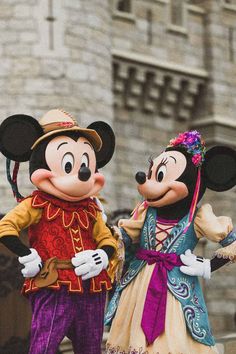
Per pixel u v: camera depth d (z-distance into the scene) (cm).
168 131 1778
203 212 657
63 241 594
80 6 1432
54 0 1405
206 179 678
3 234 582
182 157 657
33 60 1384
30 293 596
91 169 617
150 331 620
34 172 602
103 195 1429
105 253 600
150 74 1717
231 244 645
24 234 702
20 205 598
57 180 596
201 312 636
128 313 645
